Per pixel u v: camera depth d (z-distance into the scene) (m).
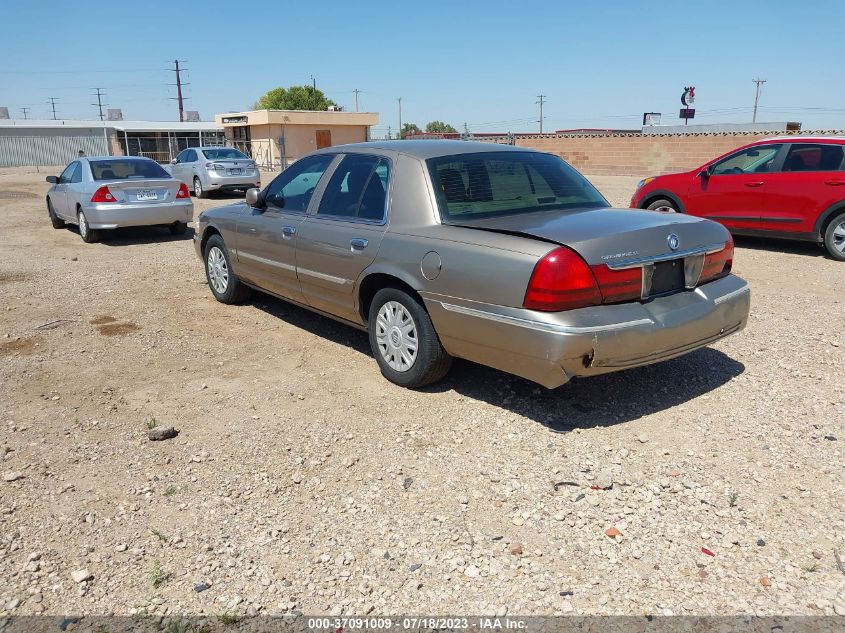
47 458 4.10
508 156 5.32
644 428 4.38
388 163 5.16
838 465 3.92
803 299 7.51
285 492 3.73
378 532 3.38
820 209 9.64
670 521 3.43
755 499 3.61
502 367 4.29
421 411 4.66
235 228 6.73
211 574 3.10
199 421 4.58
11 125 53.09
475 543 3.28
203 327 6.64
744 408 4.65
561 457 4.04
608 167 33.34
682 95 37.28
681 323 4.26
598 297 4.01
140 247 11.64
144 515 3.54
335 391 5.03
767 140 10.30
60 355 5.85
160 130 54.28
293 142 43.78
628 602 2.89
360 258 5.06
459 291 4.34
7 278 9.01
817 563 3.11
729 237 4.81
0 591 3.00
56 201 13.37
